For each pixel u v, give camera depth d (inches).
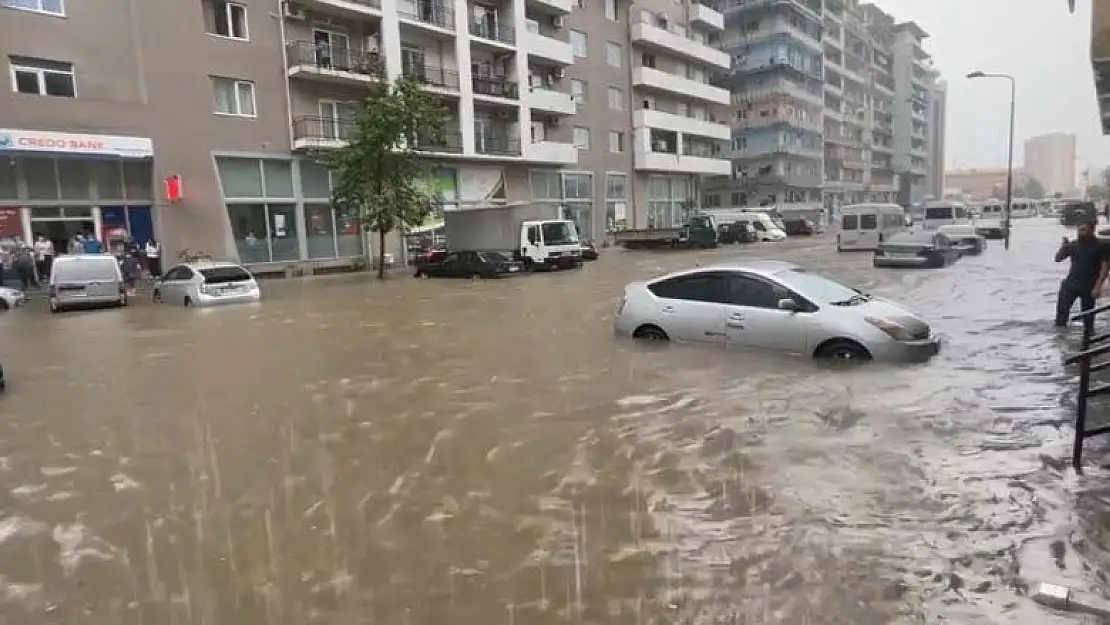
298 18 1122.7
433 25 1279.5
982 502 172.4
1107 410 248.4
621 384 306.2
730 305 361.1
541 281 882.8
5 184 866.8
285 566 153.7
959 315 479.5
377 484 201.0
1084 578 135.8
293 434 251.9
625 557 152.5
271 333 505.0
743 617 127.6
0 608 138.8
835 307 333.1
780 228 1962.4
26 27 869.2
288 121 1117.7
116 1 940.6
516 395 297.0
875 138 3641.7
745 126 2696.9
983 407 254.8
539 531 167.0
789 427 238.7
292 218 1132.5
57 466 224.1
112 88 938.1
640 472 203.2
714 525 166.4
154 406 298.8
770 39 2620.6
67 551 163.6
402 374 347.6
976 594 132.0
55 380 360.8
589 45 1706.4
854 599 131.9
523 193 1519.4
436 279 976.3
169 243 991.6
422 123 1007.6
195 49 1013.8
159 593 143.5
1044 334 402.9
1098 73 401.4
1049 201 4266.7
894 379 296.4
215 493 197.8
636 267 1072.8
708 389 291.6
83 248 882.1
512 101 1432.1
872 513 168.9
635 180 1840.6
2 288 753.0
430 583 144.6
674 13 1991.9
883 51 3663.9
